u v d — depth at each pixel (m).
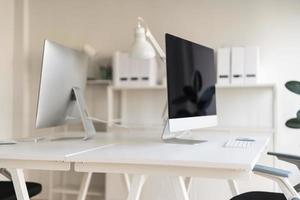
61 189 3.28
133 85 3.08
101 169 1.37
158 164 1.28
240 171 1.22
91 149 1.58
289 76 3.00
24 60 3.52
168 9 3.28
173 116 1.68
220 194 2.85
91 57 3.44
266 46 3.06
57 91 1.94
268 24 3.05
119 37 3.40
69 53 2.05
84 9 3.49
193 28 3.22
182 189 1.38
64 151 1.51
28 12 3.58
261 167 1.49
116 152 1.46
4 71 3.41
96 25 3.46
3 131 3.41
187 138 2.10
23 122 3.49
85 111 2.13
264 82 3.03
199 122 1.97
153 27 3.31
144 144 1.79
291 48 3.00
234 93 3.12
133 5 3.37
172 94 1.68
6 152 1.48
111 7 3.42
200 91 2.03
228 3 3.14
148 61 3.06
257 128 2.91
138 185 1.36
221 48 2.97
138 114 3.35
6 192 1.76
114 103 3.41
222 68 2.89
